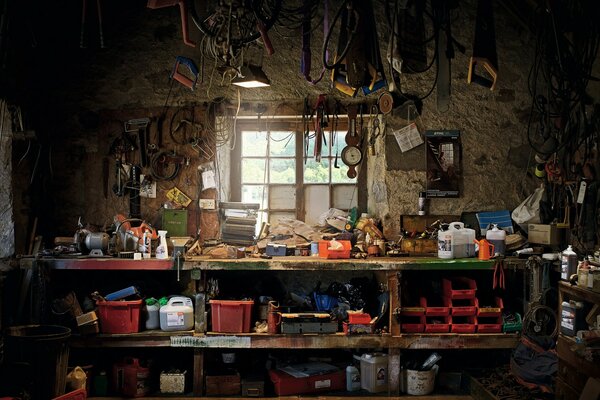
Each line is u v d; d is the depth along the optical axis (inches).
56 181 223.0
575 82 193.9
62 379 170.6
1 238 196.5
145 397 198.7
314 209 239.6
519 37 220.8
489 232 206.4
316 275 229.8
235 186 239.9
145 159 221.6
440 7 171.5
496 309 202.1
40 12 213.5
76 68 221.6
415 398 197.6
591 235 188.9
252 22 172.6
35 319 196.2
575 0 185.9
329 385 203.9
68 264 197.6
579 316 165.6
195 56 221.8
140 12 221.5
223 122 223.8
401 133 220.5
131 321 199.2
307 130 221.6
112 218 222.2
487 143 221.5
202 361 200.4
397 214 221.3
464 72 221.5
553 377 179.2
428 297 214.1
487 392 184.2
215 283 206.1
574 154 200.5
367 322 199.9
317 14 221.1
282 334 199.2
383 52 220.5
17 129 200.1
